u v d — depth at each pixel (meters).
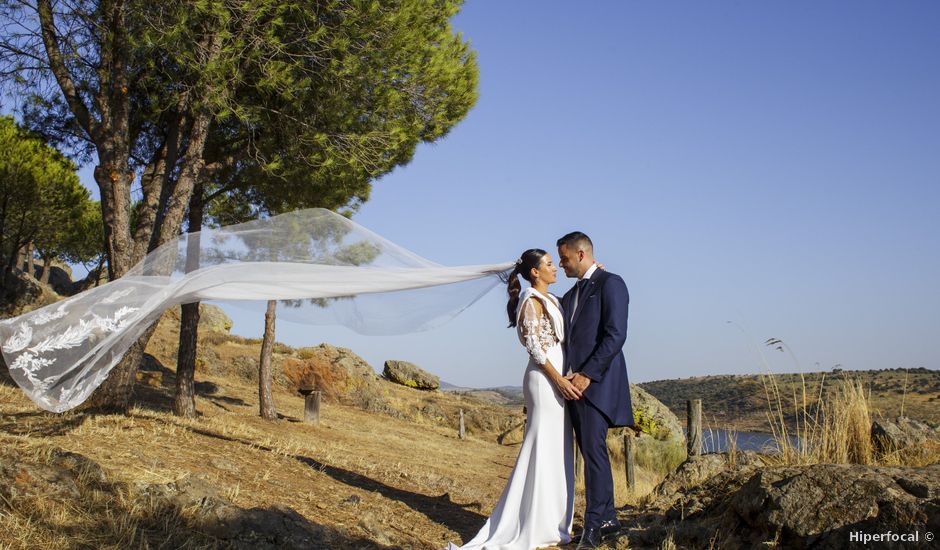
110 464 5.79
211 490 5.48
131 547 4.29
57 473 4.91
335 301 6.60
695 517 5.27
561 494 5.18
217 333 27.45
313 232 6.41
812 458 5.84
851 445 5.92
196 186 13.26
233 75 9.97
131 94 11.44
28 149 24.52
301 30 10.61
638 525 5.27
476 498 9.41
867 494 3.98
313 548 4.99
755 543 4.30
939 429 6.05
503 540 5.09
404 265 6.45
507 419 28.41
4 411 8.15
